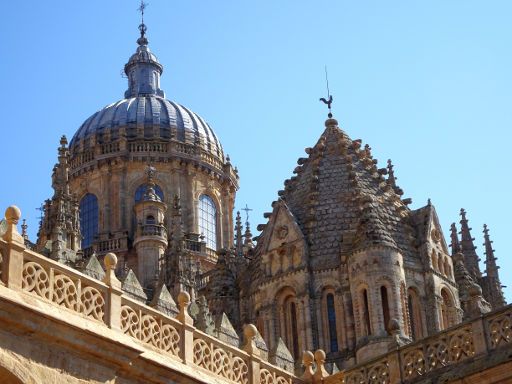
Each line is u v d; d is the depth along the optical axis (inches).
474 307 1357.0
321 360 1438.2
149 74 3939.5
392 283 2507.4
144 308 1187.9
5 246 1042.1
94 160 3533.5
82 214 3506.4
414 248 2677.2
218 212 3627.0
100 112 3690.9
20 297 1029.2
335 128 2950.3
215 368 1267.2
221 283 2800.2
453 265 2859.3
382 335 2412.6
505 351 1195.9
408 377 1302.9
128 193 3491.6
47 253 2324.1
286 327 2605.8
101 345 1093.8
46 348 1043.9
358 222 2610.7
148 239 3186.5
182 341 1226.0
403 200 2888.8
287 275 2625.5
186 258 2869.1
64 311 1079.6
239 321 2721.5
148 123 3607.3
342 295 2556.6
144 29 4065.0
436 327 2578.7
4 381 1005.8
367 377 1362.0
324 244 2647.6
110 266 1162.6
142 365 1143.6
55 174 2901.1
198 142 3634.4
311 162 2898.6
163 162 3543.3
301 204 2773.1
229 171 3705.7
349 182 2775.6
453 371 1235.9
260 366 1341.0
